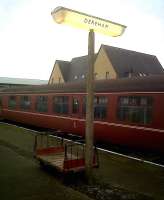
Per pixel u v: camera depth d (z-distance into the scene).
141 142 11.82
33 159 10.91
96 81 14.98
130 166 10.33
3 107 25.86
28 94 21.23
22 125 24.17
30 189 7.30
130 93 12.36
